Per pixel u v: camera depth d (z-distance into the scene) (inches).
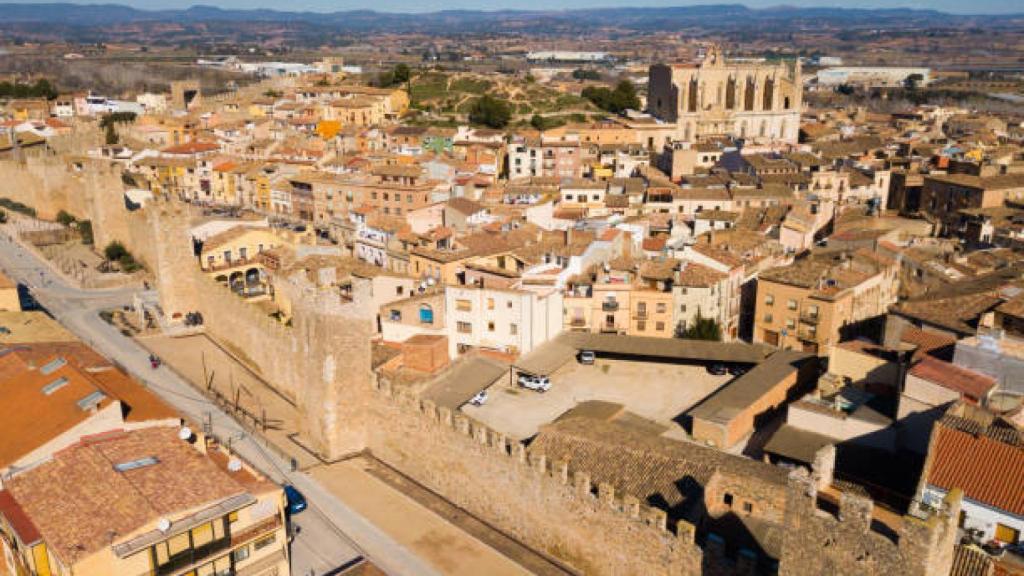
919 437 2930.6
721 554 2326.5
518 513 2967.5
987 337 2987.2
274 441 3713.1
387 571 2810.0
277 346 4136.3
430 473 3341.5
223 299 4707.2
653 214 6663.4
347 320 3479.3
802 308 4544.8
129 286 6013.8
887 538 1803.6
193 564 2442.2
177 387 4247.0
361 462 3555.6
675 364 4498.0
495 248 5201.8
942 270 4717.0
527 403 4050.2
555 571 2800.2
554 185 7534.5
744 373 4234.7
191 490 2522.1
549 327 4525.1
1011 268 4429.1
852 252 5073.8
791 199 6712.6
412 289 4847.4
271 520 2637.8
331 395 3516.2
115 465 2630.4
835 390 3430.1
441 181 7135.8
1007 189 6560.0
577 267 4835.1
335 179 7426.2
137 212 6318.9
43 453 2721.5
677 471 2834.6
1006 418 2623.0
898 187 7598.4
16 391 3122.5
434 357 4126.5
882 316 4690.0
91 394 2947.8
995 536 2234.3
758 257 5260.8
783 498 2647.6
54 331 4097.0
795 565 1959.9
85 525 2337.6
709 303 4586.6
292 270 4916.3
